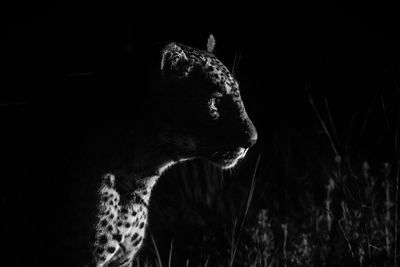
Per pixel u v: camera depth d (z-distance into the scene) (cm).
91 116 472
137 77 472
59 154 466
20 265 470
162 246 682
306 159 813
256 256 592
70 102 481
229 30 1157
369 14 1075
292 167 803
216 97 476
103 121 470
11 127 484
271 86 984
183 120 473
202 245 663
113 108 471
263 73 1030
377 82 934
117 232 471
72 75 493
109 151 467
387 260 552
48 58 1103
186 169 820
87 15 1170
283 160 805
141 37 1173
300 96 959
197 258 648
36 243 464
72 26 1161
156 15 1188
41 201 463
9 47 1124
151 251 665
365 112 875
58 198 460
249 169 815
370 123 855
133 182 476
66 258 458
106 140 468
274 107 933
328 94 941
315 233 626
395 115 833
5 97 789
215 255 648
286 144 845
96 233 460
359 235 565
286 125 891
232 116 478
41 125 479
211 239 668
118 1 1166
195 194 767
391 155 771
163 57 462
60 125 475
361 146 808
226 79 482
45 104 486
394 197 641
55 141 471
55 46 1133
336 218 553
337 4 1105
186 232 707
